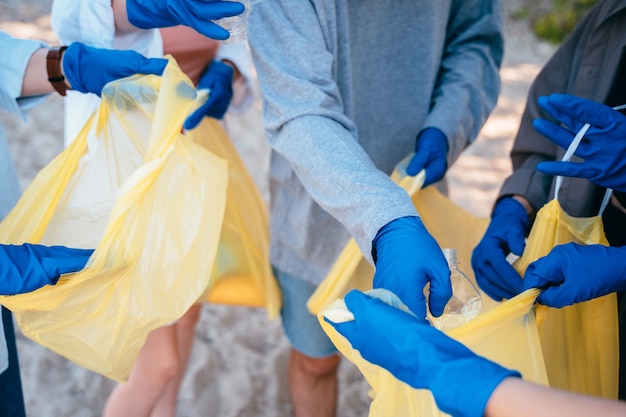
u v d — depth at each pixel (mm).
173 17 1546
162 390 2070
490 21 1949
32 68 1589
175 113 1502
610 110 1406
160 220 1498
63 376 2688
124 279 1455
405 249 1253
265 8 1615
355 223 1385
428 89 1887
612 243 1604
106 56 1560
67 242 1527
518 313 1282
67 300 1402
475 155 4066
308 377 2320
